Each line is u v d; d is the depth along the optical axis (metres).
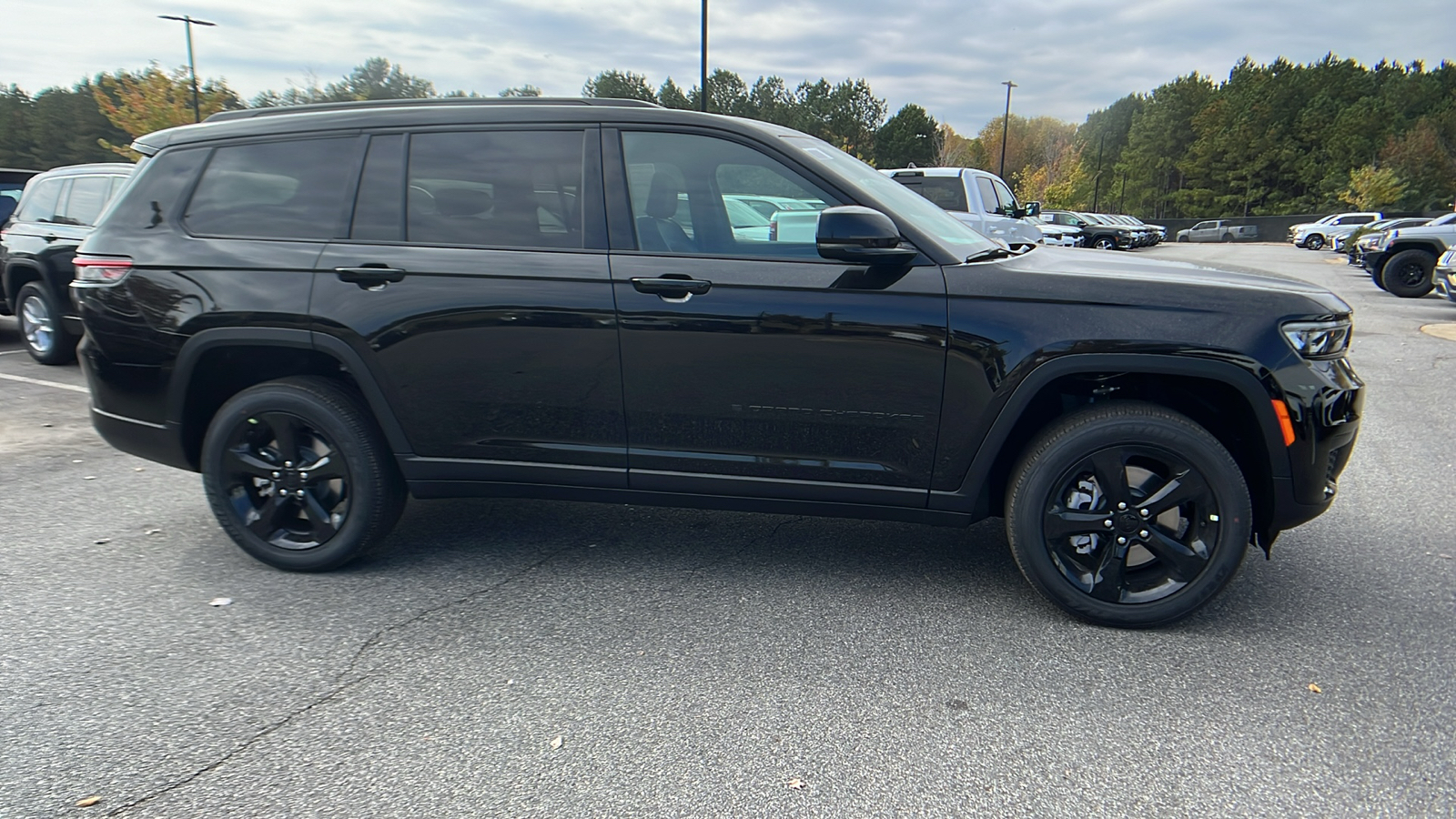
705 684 2.72
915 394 3.03
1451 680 2.75
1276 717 2.54
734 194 3.15
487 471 3.38
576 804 2.15
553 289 3.16
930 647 2.96
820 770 2.30
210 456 3.48
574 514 4.29
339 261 3.28
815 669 2.82
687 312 3.08
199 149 3.51
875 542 3.91
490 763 2.32
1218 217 77.06
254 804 2.15
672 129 3.20
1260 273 3.25
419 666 2.83
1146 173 84.25
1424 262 15.01
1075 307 2.92
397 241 3.29
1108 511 3.01
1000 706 2.60
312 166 3.39
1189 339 2.85
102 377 3.56
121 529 4.08
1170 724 2.50
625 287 3.12
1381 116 71.25
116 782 2.23
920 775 2.27
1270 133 74.75
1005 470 3.30
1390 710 2.57
